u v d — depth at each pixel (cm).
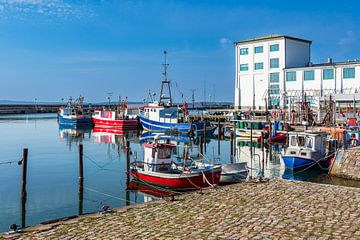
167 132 6569
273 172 3092
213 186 2114
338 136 3653
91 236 1288
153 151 2522
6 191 2491
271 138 4775
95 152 4378
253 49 7656
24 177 2242
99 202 2217
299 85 7006
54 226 1413
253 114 7006
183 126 6462
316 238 1191
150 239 1234
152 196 2336
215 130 6881
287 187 2014
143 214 1551
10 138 6006
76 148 4772
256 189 1980
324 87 6662
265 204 1655
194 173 2312
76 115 8538
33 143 5341
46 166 3450
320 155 3062
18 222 1862
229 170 2547
